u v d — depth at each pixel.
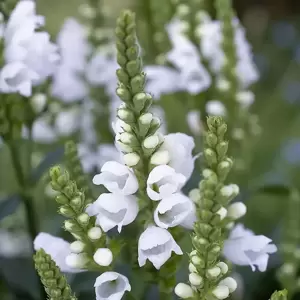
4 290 0.55
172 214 0.36
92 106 0.62
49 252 0.38
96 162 0.57
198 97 0.54
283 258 0.52
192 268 0.34
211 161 0.35
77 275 0.46
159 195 0.35
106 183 0.36
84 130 0.63
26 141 0.51
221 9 0.52
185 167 0.37
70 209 0.35
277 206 0.70
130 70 0.34
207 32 0.54
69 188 0.34
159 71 0.55
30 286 0.52
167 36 0.58
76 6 1.15
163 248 0.36
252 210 0.69
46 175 0.55
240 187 0.52
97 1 0.61
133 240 0.38
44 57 0.47
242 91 0.54
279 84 1.09
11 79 0.46
